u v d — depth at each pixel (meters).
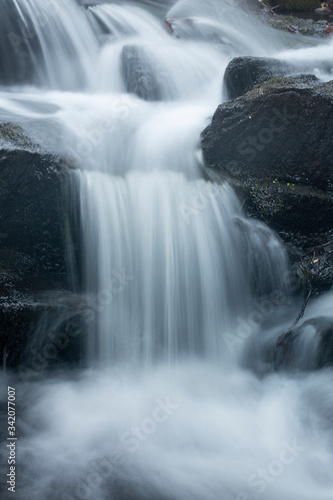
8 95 7.18
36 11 7.77
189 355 5.39
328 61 7.48
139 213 5.37
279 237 5.71
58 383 4.81
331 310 5.24
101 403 4.63
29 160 4.93
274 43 9.12
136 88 7.31
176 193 5.54
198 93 7.60
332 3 12.25
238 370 5.27
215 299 5.49
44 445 4.16
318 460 4.12
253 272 5.56
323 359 4.79
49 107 6.61
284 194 5.73
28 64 7.73
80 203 5.19
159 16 9.16
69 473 3.88
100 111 6.52
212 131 5.92
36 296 4.82
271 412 4.62
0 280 4.78
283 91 5.66
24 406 4.52
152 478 3.88
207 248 5.45
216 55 8.15
